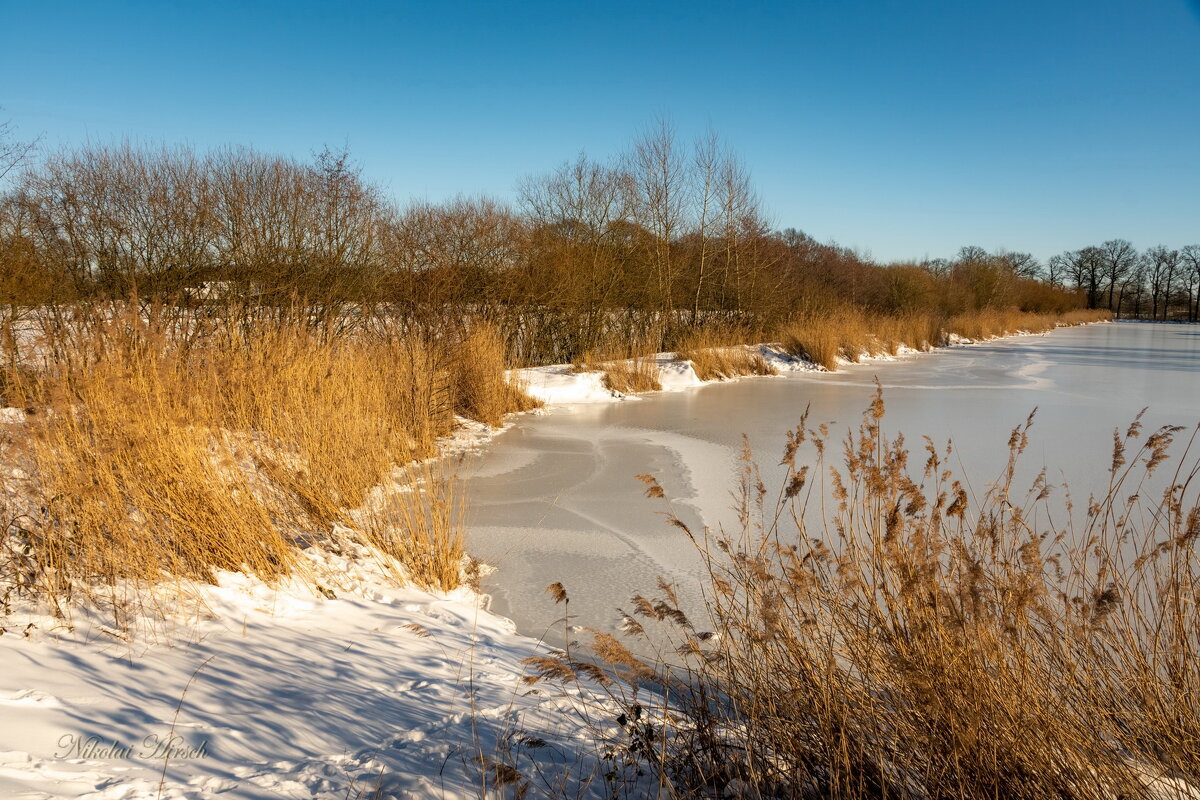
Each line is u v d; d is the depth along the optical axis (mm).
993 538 3402
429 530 6195
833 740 2756
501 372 13062
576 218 20141
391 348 11000
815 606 3355
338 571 5199
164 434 5023
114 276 11367
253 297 12398
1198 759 2609
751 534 6734
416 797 2600
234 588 4539
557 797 2682
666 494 8109
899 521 2996
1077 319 72562
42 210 10945
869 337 27547
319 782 2674
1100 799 2502
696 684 3953
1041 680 2807
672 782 2816
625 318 21156
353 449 6824
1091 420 12734
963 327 38844
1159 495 7695
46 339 5172
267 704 3248
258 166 13422
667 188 21844
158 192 12102
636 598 3141
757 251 24422
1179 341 41625
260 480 5824
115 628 3775
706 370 19078
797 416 13156
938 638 2807
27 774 2459
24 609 3789
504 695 3604
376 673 3727
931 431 11656
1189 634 2982
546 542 6582
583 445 10641
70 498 4262
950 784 2613
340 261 13766
